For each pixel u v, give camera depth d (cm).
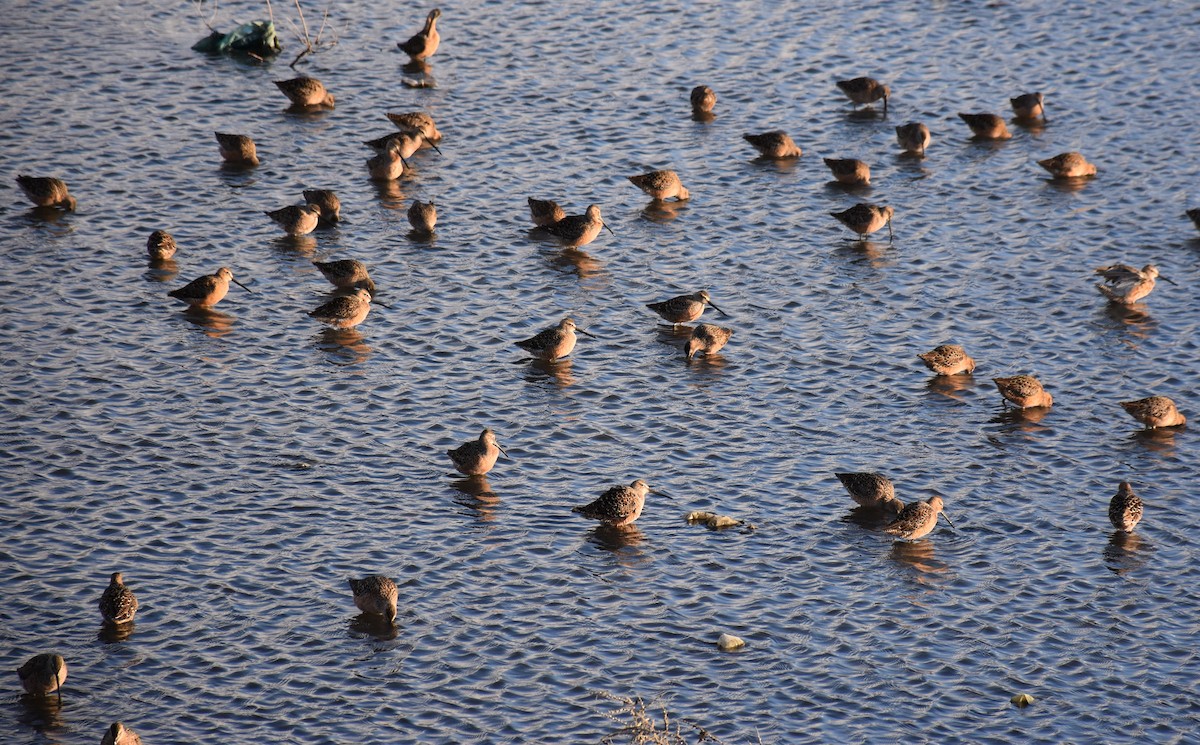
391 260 4066
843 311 3831
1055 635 2595
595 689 2425
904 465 3144
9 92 4922
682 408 3366
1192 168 4638
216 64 5319
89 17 5653
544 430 3256
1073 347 3656
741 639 2552
